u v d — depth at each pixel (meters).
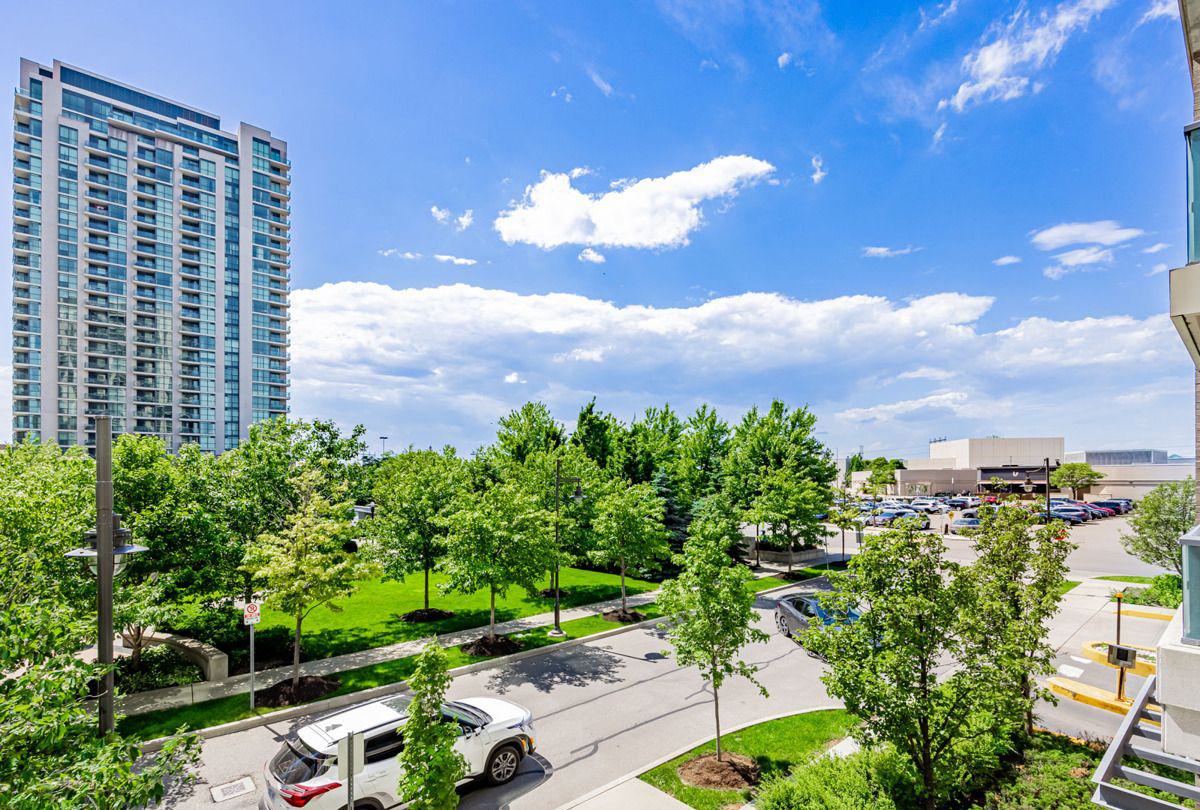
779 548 33.75
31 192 82.94
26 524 9.95
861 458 97.12
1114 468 72.06
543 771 10.23
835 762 9.37
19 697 5.25
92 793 5.02
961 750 8.27
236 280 98.88
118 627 11.50
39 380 82.19
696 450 36.03
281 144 106.62
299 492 17.25
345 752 7.01
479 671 15.42
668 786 9.60
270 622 19.31
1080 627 18.89
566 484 26.14
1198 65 9.33
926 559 7.93
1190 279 6.81
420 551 20.20
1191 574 5.98
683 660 10.65
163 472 14.98
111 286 87.69
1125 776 6.24
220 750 11.03
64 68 86.25
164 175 92.88
